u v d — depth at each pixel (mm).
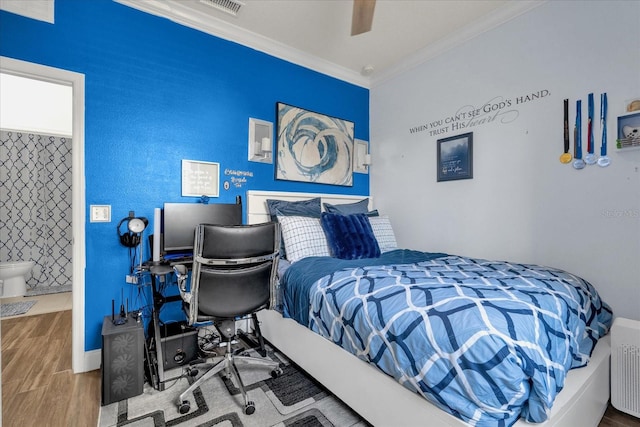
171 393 1677
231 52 2582
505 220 2338
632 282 1759
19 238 3836
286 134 2891
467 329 1007
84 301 1949
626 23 1789
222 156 2533
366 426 1414
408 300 1244
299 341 1845
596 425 1375
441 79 2791
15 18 1789
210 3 2250
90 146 1984
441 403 1022
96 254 2002
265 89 2775
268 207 2652
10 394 1672
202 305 1550
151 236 2176
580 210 1963
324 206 2957
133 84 2143
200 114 2426
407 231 3115
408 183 3105
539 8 2148
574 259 1983
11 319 2854
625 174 1791
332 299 1532
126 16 2121
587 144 1932
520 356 932
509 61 2312
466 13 2346
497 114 2385
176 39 2320
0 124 3383
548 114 2107
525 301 1145
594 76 1906
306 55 2957
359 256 2330
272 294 1756
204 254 1490
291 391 1688
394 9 2297
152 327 2061
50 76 1862
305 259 2166
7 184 3789
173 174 2301
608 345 1560
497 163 2387
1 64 1735
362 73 3346
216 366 1696
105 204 2031
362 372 1370
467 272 1698
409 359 1114
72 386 1754
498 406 926
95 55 2008
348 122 3357
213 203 2445
